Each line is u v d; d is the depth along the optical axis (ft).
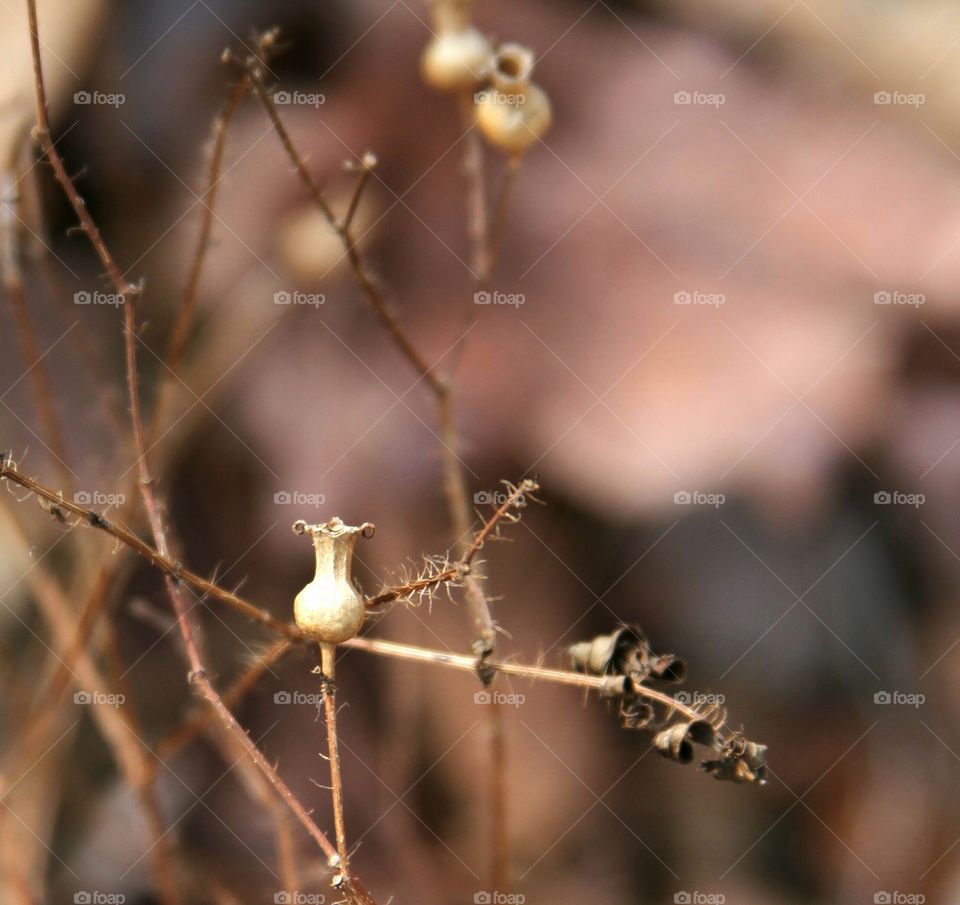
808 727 1.51
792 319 1.52
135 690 1.47
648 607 1.51
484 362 1.51
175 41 1.59
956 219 1.57
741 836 1.49
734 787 1.50
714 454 1.48
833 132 1.69
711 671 1.51
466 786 1.48
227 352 1.52
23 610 1.46
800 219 1.59
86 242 1.54
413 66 1.64
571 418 1.49
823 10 1.81
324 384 1.51
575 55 1.75
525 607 1.50
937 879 1.48
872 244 1.57
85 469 1.48
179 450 1.50
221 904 1.41
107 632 1.38
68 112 1.53
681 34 1.79
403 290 1.55
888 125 1.71
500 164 1.63
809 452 1.48
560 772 1.49
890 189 1.62
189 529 1.50
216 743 1.45
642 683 1.24
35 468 1.47
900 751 1.51
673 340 1.51
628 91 1.72
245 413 1.51
